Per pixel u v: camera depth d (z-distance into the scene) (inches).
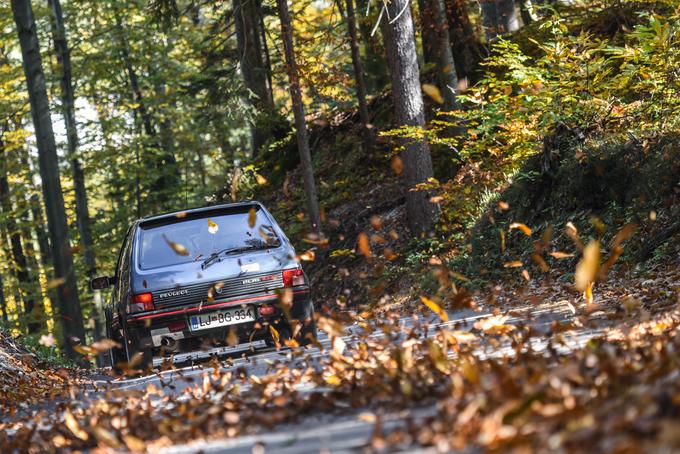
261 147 1135.6
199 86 1059.3
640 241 384.2
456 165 719.1
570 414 98.7
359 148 935.0
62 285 668.1
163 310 326.3
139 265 336.2
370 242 735.1
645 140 434.3
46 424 204.5
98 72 1166.3
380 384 166.1
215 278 331.0
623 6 678.5
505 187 577.9
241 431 149.9
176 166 1232.2
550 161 504.1
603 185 451.8
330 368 205.9
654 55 453.4
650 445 77.6
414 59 673.6
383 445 113.0
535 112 512.4
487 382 136.3
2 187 1304.1
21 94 1140.5
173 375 302.2
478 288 486.9
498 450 94.8
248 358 316.5
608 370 123.1
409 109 669.9
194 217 351.3
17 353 388.8
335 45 872.3
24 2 679.7
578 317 264.4
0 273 1369.3
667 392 92.4
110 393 230.1
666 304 266.2
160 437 157.8
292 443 132.6
